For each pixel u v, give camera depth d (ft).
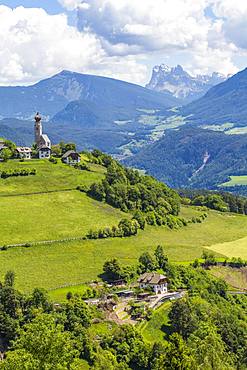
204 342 634.84
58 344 375.86
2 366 359.66
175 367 413.18
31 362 354.13
